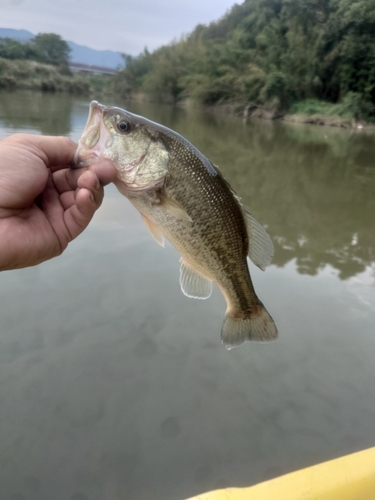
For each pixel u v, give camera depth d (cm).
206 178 33
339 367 53
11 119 191
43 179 26
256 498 28
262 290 69
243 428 44
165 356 53
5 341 52
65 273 67
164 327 58
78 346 53
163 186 31
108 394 47
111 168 29
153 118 340
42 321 56
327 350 56
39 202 28
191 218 33
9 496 37
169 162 31
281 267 78
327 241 93
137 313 60
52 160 29
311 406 48
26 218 26
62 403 45
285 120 510
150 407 46
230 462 41
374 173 181
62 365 50
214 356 54
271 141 264
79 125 193
